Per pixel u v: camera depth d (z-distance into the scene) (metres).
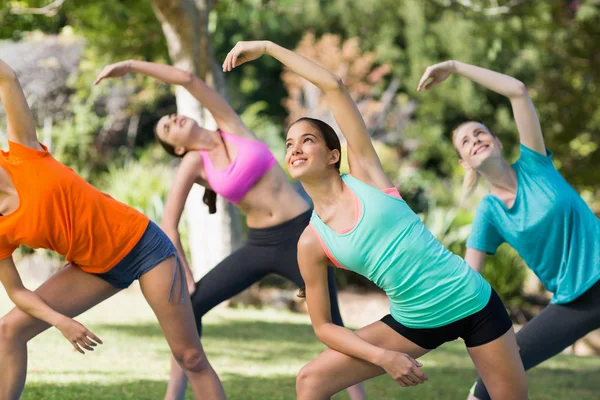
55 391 5.09
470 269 3.47
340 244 3.42
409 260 3.36
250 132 5.05
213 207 5.23
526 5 11.92
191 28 10.66
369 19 23.64
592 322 4.34
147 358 6.78
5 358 3.72
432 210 16.39
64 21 18.00
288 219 4.99
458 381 6.71
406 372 3.35
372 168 3.54
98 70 17.61
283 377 6.33
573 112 12.04
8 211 3.64
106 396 5.07
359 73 21.03
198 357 4.02
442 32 22.44
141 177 14.90
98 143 18.59
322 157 3.44
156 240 3.88
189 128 4.96
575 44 12.13
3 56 17.80
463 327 3.46
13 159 3.63
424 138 23.05
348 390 4.75
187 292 3.99
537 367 8.09
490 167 4.56
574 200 4.44
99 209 3.73
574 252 4.39
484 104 23.33
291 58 3.54
